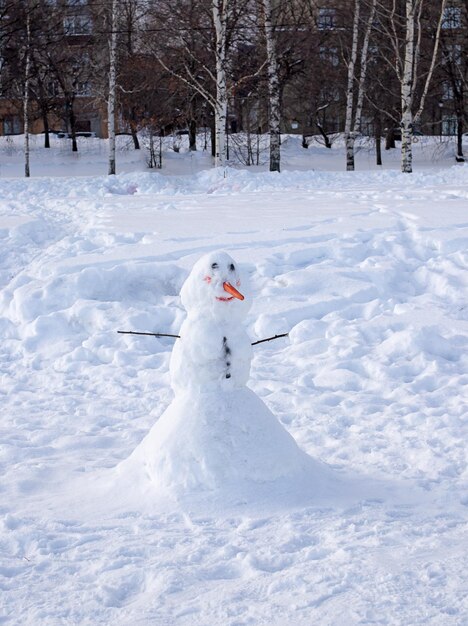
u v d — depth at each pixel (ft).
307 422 28.14
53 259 50.49
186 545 17.54
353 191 78.69
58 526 18.93
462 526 18.38
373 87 158.81
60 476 22.94
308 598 14.83
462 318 39.24
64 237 60.85
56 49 170.60
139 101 164.45
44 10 163.73
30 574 16.75
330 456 24.49
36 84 176.45
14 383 34.65
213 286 19.62
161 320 40.40
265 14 117.29
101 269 44.06
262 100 171.53
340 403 29.94
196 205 69.92
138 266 44.24
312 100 183.73
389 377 32.83
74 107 212.84
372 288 42.60
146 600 15.33
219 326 19.83
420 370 33.45
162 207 69.10
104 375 34.71
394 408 29.12
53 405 31.58
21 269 54.65
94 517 19.30
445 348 35.19
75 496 20.68
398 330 37.70
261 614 14.48
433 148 177.78
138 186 97.25
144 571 16.34
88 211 71.46
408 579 15.31
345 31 157.48
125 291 43.62
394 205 61.62
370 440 25.77
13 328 41.34
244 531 18.08
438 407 29.07
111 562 16.88
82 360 37.04
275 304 41.24
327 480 20.97
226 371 19.77
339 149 185.06
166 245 49.16
